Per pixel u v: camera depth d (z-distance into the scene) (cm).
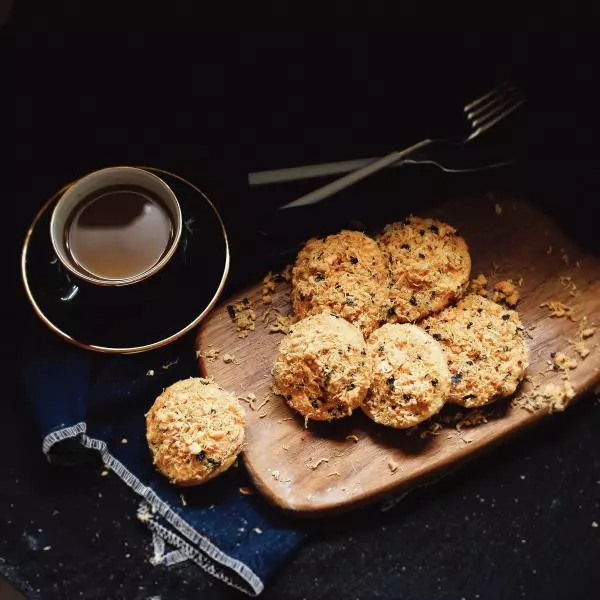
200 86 73
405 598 64
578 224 70
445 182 71
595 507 66
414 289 65
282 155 72
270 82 73
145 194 65
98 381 67
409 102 74
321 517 64
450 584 65
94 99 72
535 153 72
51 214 66
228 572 64
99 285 63
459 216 70
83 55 71
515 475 67
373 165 69
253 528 64
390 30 72
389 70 74
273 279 68
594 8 71
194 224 66
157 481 65
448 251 66
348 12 71
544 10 71
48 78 71
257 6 71
